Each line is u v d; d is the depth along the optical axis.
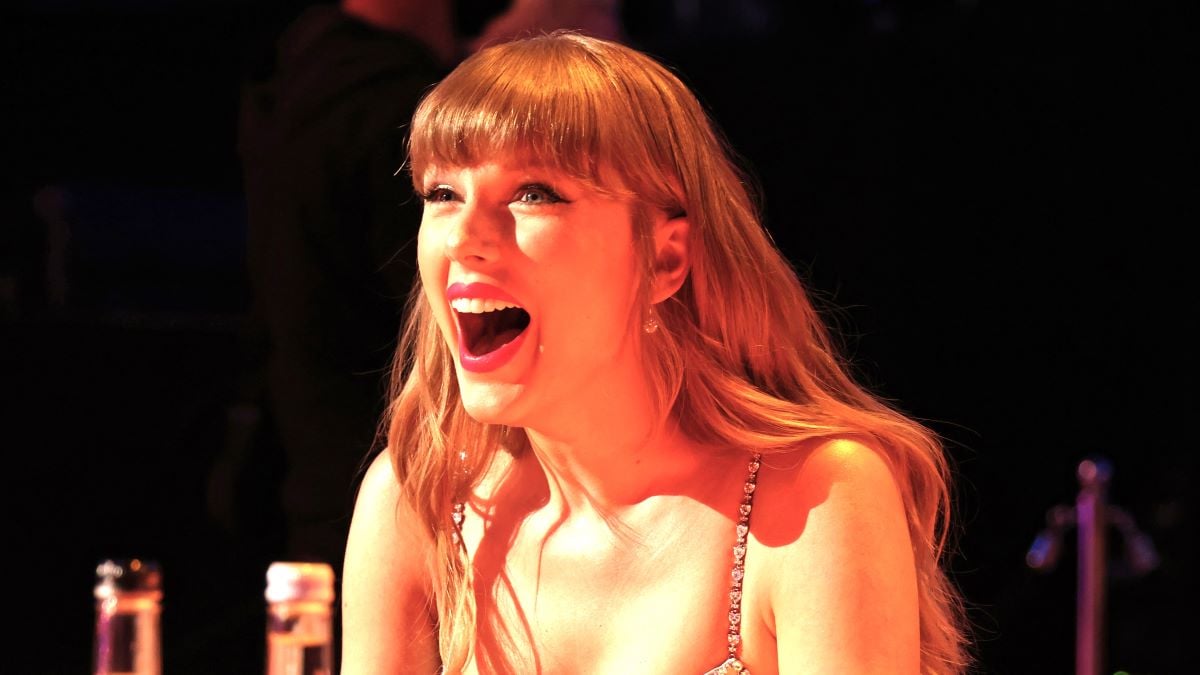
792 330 3.08
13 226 10.43
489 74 2.73
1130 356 8.47
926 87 8.36
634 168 2.73
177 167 11.01
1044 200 8.39
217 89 10.85
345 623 3.28
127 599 2.41
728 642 2.84
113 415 9.60
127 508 9.59
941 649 3.18
